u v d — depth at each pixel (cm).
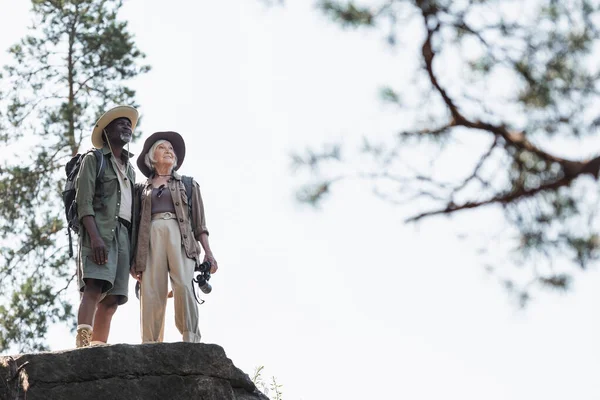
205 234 871
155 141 901
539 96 518
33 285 1641
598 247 510
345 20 516
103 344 768
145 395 752
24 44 1755
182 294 831
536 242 510
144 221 853
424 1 516
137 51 1772
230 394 777
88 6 1780
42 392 739
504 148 509
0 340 1600
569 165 497
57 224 1691
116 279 828
